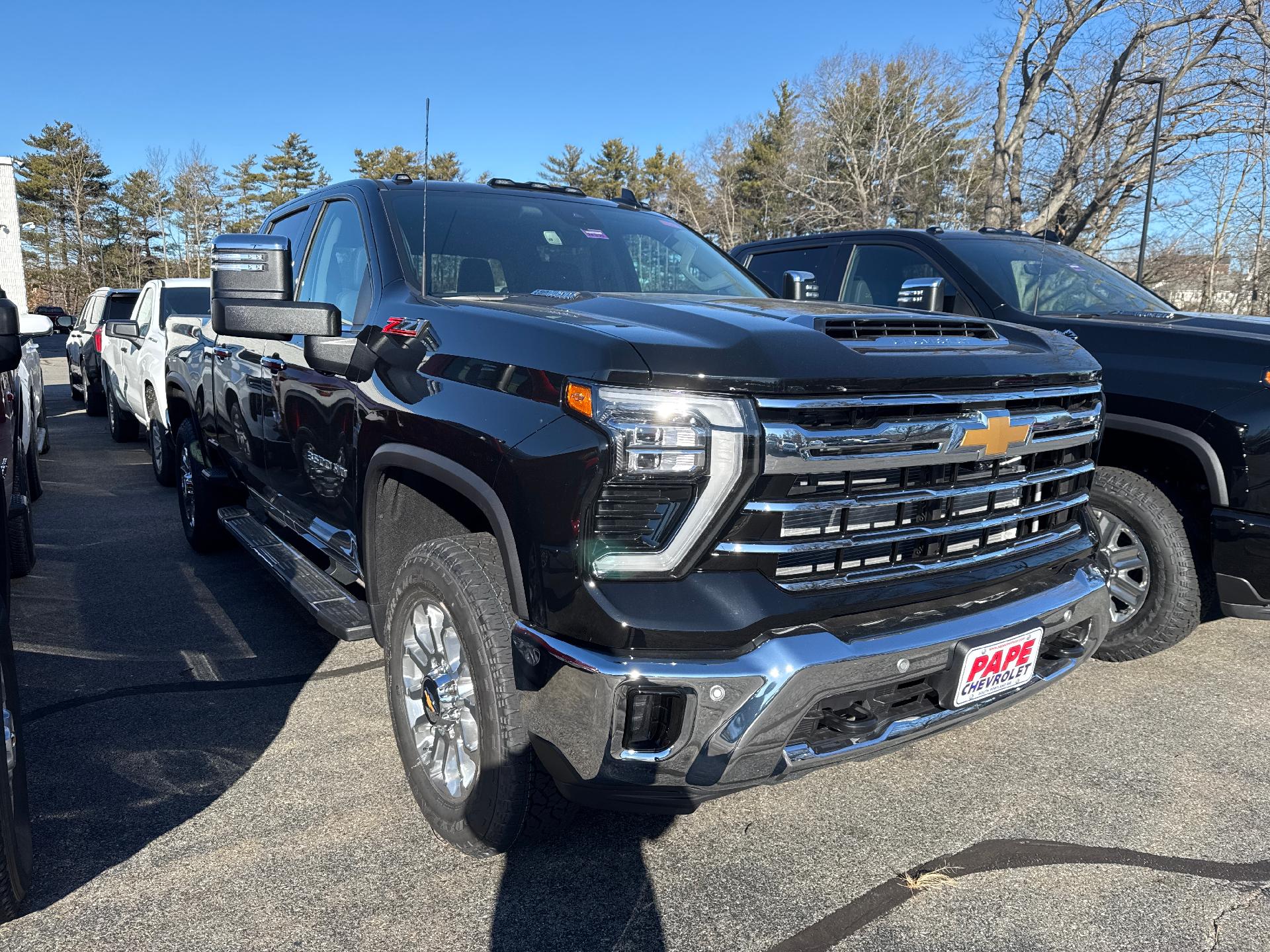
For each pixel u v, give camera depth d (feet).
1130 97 77.10
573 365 7.04
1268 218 79.30
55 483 26.30
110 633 14.05
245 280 9.22
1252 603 11.87
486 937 7.35
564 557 6.84
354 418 9.82
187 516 18.74
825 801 9.59
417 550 8.46
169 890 7.88
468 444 7.70
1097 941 7.42
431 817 8.64
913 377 7.40
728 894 7.96
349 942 7.27
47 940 7.23
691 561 6.77
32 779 9.65
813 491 7.07
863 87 123.54
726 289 12.47
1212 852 8.70
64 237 236.63
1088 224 83.20
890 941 7.38
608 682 6.61
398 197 11.48
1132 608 13.01
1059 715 11.73
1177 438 12.17
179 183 238.68
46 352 96.84
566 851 8.57
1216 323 13.50
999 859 8.55
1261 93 73.36
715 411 6.70
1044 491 8.90
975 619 7.73
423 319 9.09
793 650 6.79
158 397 24.30
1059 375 8.63
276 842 8.61
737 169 191.72
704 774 6.83
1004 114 82.07
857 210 116.47
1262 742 10.96
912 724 7.64
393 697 9.05
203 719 11.17
